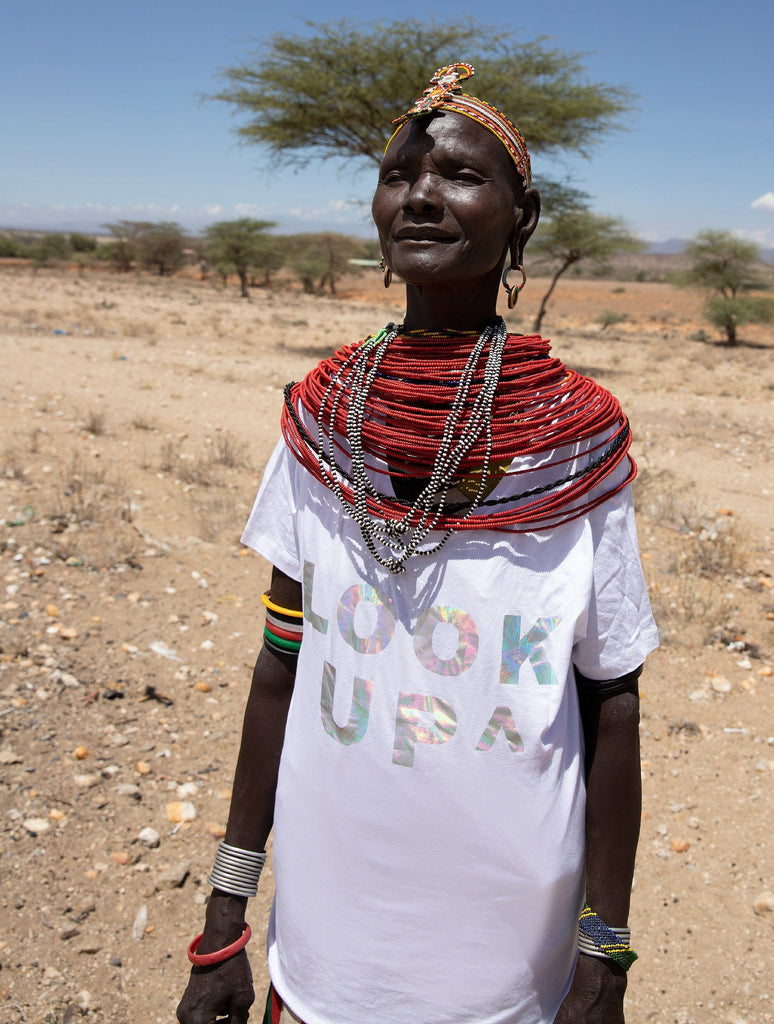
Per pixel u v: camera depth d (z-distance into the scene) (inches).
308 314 1459.2
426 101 49.3
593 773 51.7
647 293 3373.5
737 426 465.1
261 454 339.6
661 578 234.7
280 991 55.9
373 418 51.4
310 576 53.3
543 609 48.3
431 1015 51.0
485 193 48.6
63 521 241.9
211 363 587.5
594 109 643.5
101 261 3341.5
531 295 3046.3
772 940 117.0
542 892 49.1
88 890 119.1
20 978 104.8
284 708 58.5
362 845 50.4
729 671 187.0
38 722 152.0
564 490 47.9
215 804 138.3
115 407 400.2
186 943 112.9
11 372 470.9
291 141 705.0
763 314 1207.6
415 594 49.0
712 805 143.9
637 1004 107.2
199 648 185.5
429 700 48.6
